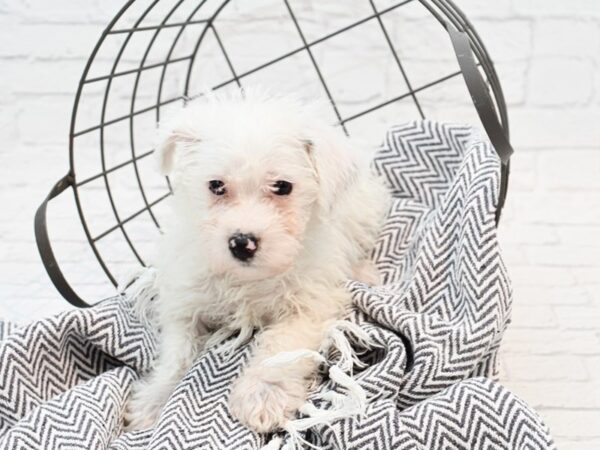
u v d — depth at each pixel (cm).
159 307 51
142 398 46
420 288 49
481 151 52
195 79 77
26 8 74
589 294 61
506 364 53
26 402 44
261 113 47
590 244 68
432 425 39
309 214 47
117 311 49
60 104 76
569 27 76
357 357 46
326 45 77
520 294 61
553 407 49
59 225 71
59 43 75
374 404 40
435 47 76
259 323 49
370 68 77
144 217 73
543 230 71
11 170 77
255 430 41
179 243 49
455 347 44
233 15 75
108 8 74
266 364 42
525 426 39
